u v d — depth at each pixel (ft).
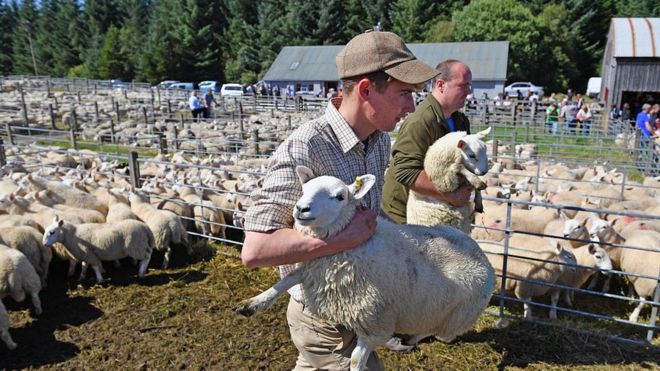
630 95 112.37
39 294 20.59
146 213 24.07
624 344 16.81
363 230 7.89
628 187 34.55
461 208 13.50
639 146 49.65
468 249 9.43
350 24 219.41
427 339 16.96
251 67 233.55
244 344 16.81
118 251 21.42
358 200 7.93
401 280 8.36
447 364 15.64
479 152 12.62
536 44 196.65
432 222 13.43
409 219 14.10
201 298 20.20
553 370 15.35
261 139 60.03
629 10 214.07
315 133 8.17
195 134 62.03
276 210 7.77
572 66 204.64
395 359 15.80
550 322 18.21
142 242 21.89
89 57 262.26
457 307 9.21
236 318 18.52
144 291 20.88
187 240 24.49
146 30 281.95
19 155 43.88
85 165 44.19
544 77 204.64
